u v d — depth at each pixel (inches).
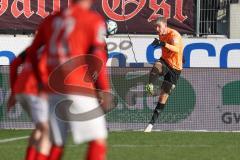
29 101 773.3
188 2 2276.1
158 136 1457.9
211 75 1640.0
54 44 748.6
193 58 2178.9
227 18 2326.5
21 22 2313.0
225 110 1641.2
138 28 2289.6
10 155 1151.0
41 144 781.9
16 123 1615.4
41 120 769.6
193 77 1636.3
